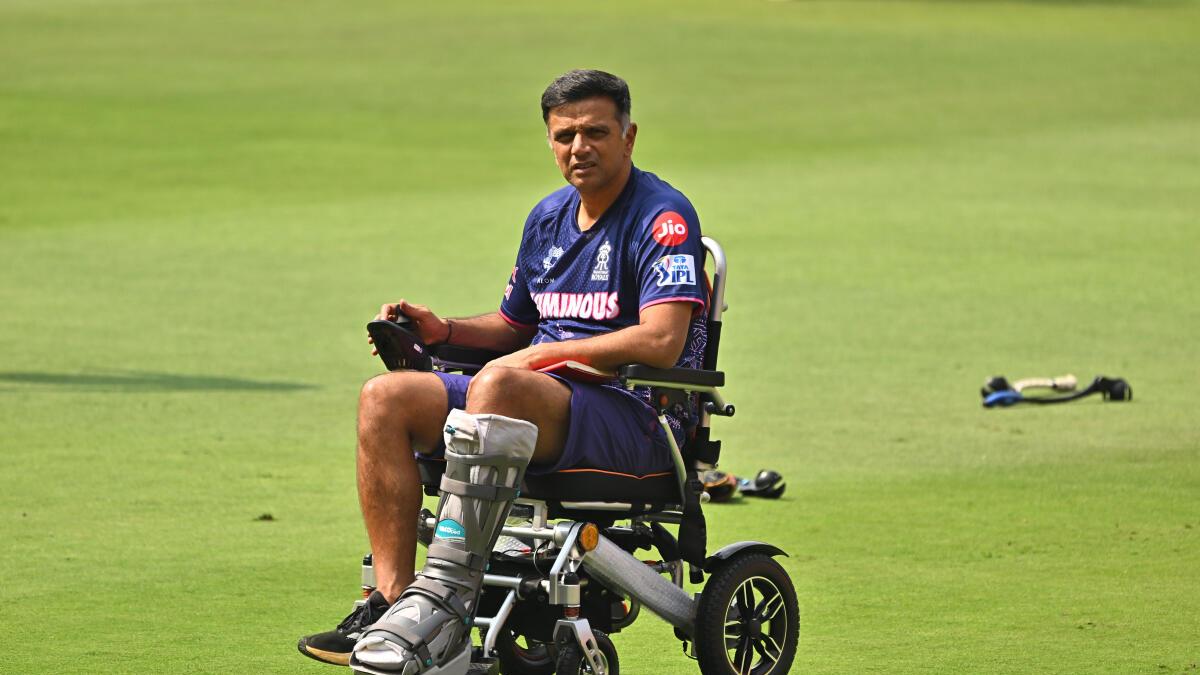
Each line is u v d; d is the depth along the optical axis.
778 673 17.86
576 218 17.88
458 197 82.69
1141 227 72.94
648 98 126.25
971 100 127.19
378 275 59.38
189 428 34.47
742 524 26.94
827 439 34.47
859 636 20.41
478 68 139.62
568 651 16.03
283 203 80.19
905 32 168.62
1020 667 19.06
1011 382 41.28
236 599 21.91
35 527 25.84
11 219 73.88
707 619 17.11
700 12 182.75
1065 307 53.66
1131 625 20.97
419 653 15.23
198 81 128.12
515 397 16.03
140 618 20.92
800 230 72.06
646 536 18.38
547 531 16.50
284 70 135.75
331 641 15.84
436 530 15.86
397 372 16.44
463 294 55.31
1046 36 167.88
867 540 25.83
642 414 16.89
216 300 53.62
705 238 17.62
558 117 17.39
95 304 52.38
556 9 182.38
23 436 33.25
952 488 29.89
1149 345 47.03
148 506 27.42
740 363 43.84
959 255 65.31
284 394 38.72
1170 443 34.25
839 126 114.12
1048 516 27.61
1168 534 26.30
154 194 82.69
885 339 47.78
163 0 183.38
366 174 90.62
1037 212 77.88
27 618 20.86
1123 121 116.06
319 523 26.45
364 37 157.00
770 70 142.25
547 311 18.02
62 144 98.69
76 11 171.38
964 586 22.98
